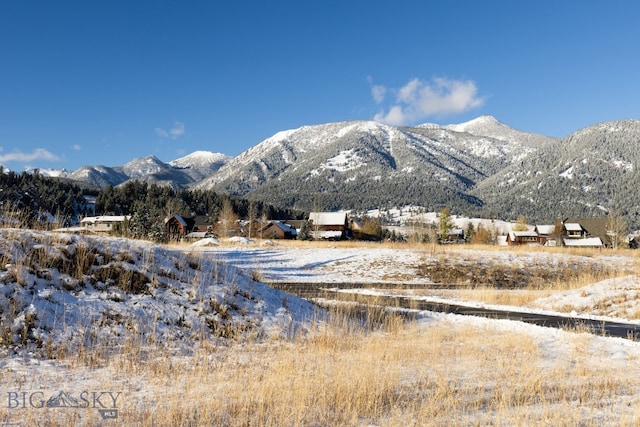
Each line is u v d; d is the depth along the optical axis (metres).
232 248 42.56
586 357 10.25
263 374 7.71
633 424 5.86
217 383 7.14
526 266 36.59
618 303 18.48
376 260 37.59
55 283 10.28
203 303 11.55
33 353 8.18
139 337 9.54
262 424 5.48
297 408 5.93
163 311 10.74
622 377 8.50
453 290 27.02
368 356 9.10
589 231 103.31
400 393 6.95
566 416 6.05
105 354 8.48
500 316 16.97
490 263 37.12
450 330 13.27
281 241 53.69
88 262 11.29
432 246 44.38
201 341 10.03
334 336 11.26
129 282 11.27
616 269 37.44
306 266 35.88
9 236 10.95
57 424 5.19
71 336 8.87
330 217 113.44
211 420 5.51
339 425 5.61
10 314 8.85
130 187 137.88
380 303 18.31
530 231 113.88
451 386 7.23
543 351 10.81
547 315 17.56
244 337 10.77
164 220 88.19
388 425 5.67
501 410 6.20
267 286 14.55
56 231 13.05
